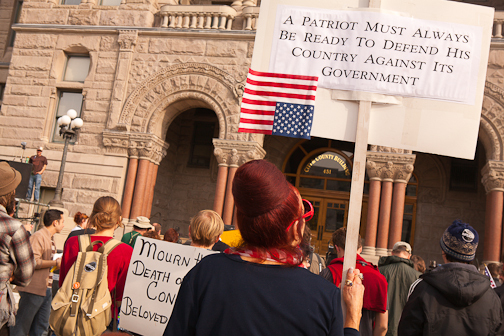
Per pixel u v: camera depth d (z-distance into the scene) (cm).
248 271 158
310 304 153
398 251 536
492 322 287
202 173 1955
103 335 178
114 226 386
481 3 1756
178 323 158
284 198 162
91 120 1634
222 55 1584
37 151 1520
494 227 1329
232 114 1544
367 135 334
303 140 1897
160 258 352
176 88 1597
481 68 343
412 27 345
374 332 368
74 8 1725
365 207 1802
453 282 284
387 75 342
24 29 1750
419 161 1795
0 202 338
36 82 1712
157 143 1617
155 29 1633
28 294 508
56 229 547
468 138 338
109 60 1661
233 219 1502
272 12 363
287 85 355
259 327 149
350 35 348
